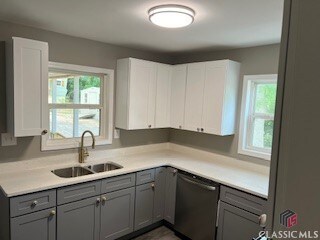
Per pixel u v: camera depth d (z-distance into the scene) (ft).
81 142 9.59
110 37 9.27
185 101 10.98
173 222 10.14
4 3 6.15
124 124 10.41
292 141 1.99
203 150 11.48
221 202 8.38
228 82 9.66
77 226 7.83
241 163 10.10
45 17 7.18
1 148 7.92
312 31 1.84
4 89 7.82
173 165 10.02
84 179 7.78
